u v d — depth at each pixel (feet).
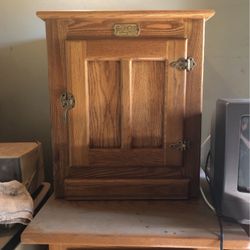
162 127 3.19
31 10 4.31
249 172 2.71
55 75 3.10
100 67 3.08
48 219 2.87
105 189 3.28
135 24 2.99
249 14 4.23
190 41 3.02
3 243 2.68
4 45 4.41
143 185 3.27
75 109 3.15
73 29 3.02
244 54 4.32
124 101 3.12
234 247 2.55
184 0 4.24
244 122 2.65
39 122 4.56
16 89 4.51
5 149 3.55
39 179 3.83
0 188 3.04
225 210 2.78
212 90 4.41
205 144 4.28
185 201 3.26
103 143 3.23
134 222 2.80
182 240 2.55
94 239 2.58
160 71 3.08
